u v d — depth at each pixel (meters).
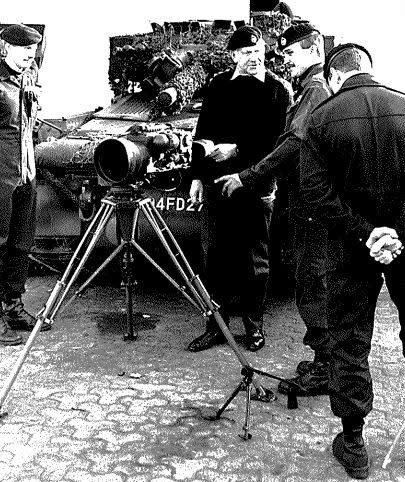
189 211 4.97
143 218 4.90
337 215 2.81
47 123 6.05
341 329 2.97
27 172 4.57
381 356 4.33
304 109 3.54
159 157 3.87
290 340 4.64
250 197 4.20
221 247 4.32
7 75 4.40
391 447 3.05
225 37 6.32
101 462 3.06
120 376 3.99
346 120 2.77
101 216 4.08
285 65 4.86
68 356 4.27
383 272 2.98
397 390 3.82
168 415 3.51
